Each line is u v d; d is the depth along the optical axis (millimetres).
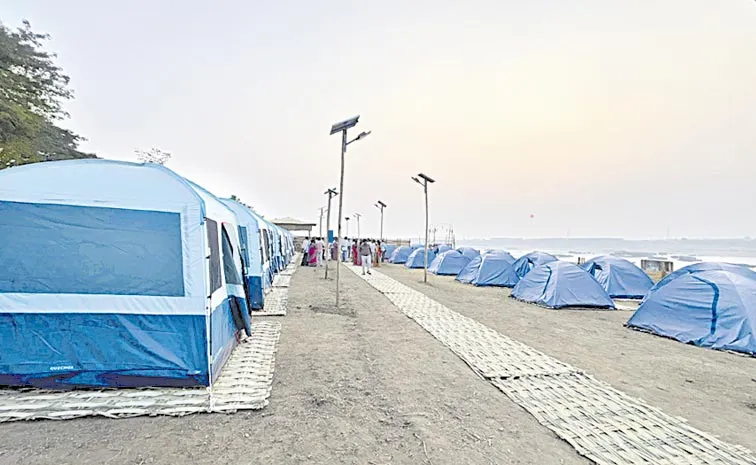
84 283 4309
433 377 5109
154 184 4691
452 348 6480
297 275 18562
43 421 3539
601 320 9375
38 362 4168
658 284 8664
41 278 4230
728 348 6734
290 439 3383
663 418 4012
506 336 7457
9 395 4012
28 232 4270
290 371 5152
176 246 4582
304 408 4035
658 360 6160
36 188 4355
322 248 28297
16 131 18375
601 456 3240
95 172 4598
